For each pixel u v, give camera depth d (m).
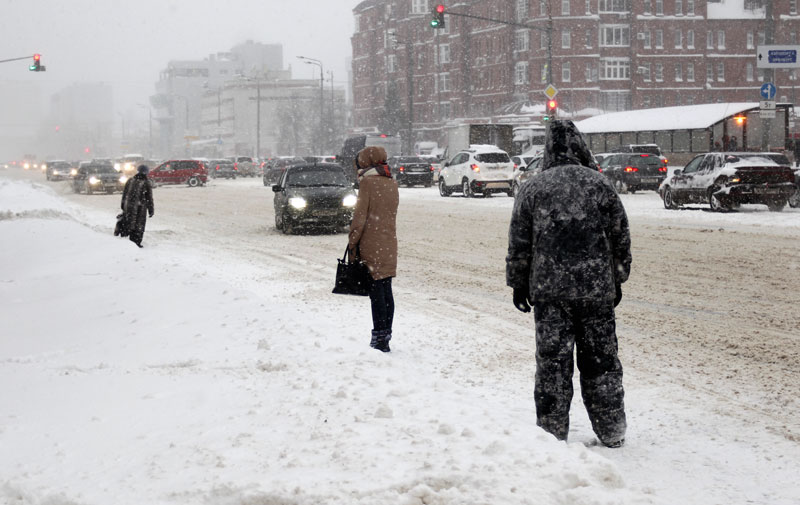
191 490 3.88
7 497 4.04
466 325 9.41
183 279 11.48
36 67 51.31
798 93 103.06
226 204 35.66
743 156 24.39
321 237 20.64
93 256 14.59
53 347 8.24
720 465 4.94
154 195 45.53
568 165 5.23
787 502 4.35
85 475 4.20
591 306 5.17
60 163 75.19
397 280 13.14
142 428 4.98
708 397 6.39
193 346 7.48
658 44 98.81
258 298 9.71
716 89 100.31
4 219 22.70
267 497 3.73
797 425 5.64
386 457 4.09
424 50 119.50
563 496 3.60
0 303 10.95
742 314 9.66
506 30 100.94
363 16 134.25
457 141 52.88
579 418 6.05
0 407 5.72
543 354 5.21
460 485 3.74
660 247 16.36
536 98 96.00
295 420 4.84
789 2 101.62
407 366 6.42
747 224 20.81
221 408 5.29
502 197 36.03
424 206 30.55
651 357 7.75
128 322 8.96
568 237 5.11
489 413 4.83
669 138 59.25
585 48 95.06
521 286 5.34
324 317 9.98
